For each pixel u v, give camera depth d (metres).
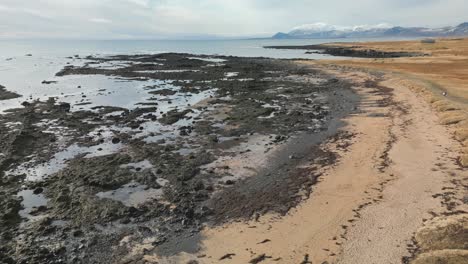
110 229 18.98
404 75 63.50
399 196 21.31
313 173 25.31
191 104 46.44
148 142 32.06
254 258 16.39
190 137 33.38
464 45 125.88
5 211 20.36
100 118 39.72
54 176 24.97
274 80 65.69
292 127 36.28
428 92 47.50
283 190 22.95
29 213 20.47
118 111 43.09
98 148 30.56
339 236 17.73
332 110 43.03
